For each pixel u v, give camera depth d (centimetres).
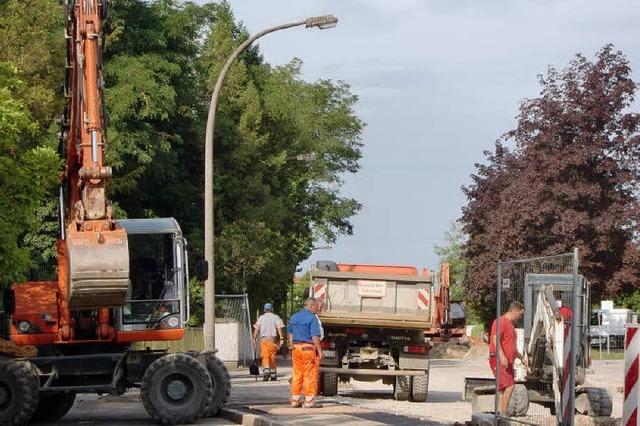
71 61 2266
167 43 5406
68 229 2062
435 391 3491
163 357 2373
